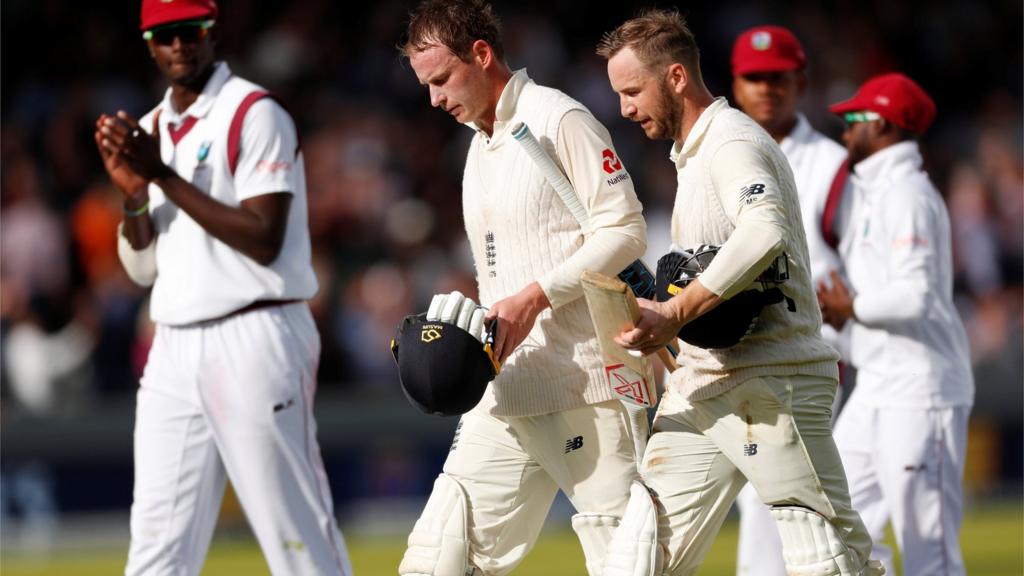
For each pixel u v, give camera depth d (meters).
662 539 16.41
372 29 64.50
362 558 35.66
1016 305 60.69
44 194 53.72
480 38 16.84
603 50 16.34
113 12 61.34
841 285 22.12
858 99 22.86
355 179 56.78
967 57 74.88
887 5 73.88
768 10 71.62
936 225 22.03
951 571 22.11
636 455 17.20
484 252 17.44
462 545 17.52
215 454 19.70
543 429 17.30
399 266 54.03
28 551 38.72
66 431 40.47
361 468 42.25
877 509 23.02
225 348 19.34
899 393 22.11
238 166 19.64
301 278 19.92
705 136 15.86
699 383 16.19
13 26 59.00
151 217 20.06
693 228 16.02
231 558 36.12
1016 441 46.28
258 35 62.59
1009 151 70.50
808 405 15.86
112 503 41.00
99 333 46.09
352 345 48.88
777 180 15.50
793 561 15.91
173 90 20.39
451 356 16.17
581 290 16.55
